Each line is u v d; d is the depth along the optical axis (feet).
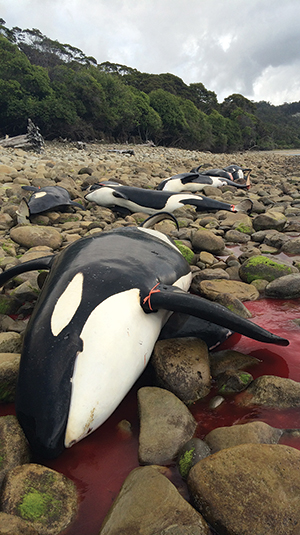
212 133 162.91
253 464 4.85
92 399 5.59
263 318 9.88
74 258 7.79
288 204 25.16
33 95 94.12
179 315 8.70
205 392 7.02
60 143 92.48
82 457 5.76
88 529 4.69
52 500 4.89
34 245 15.78
